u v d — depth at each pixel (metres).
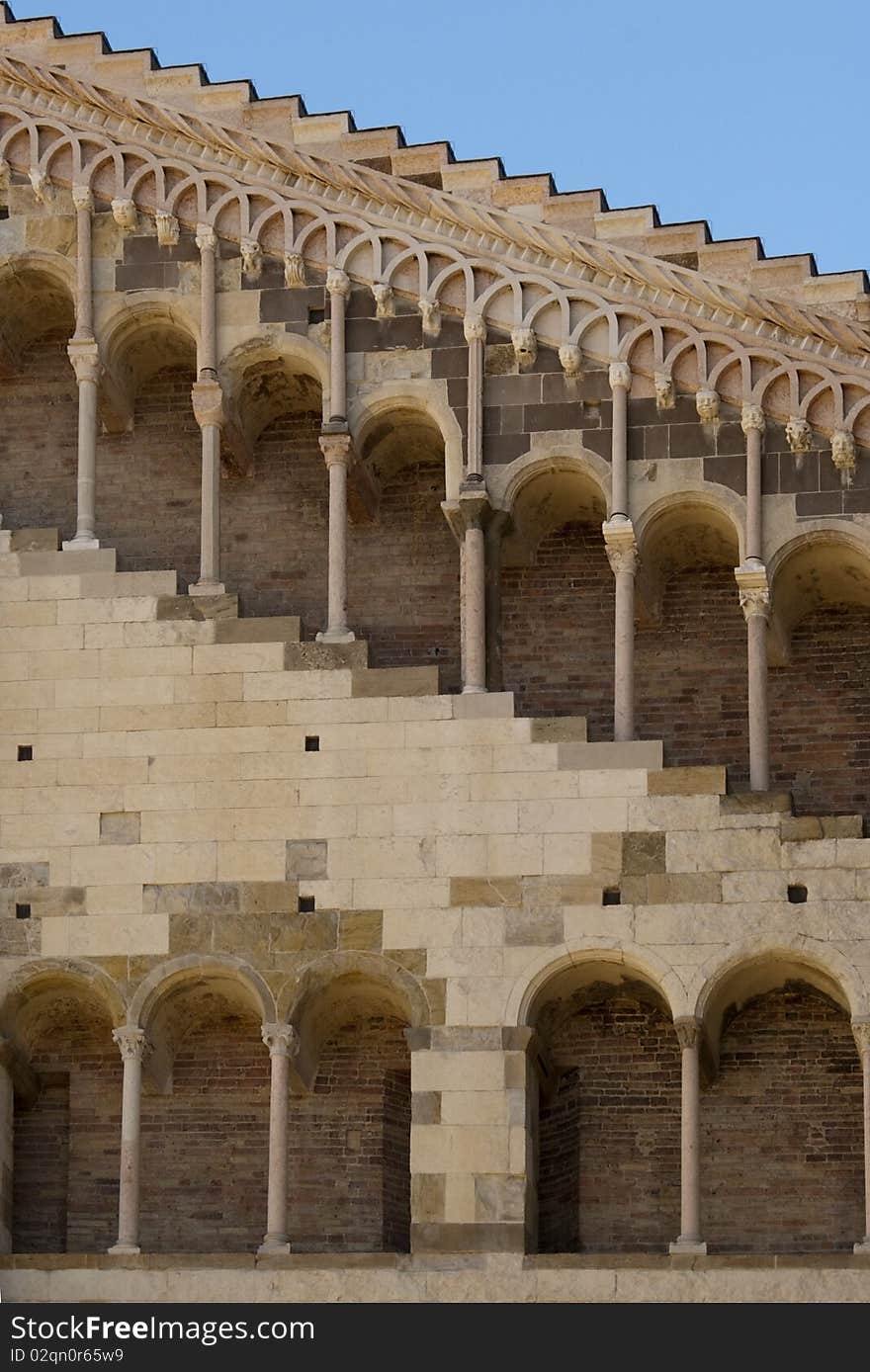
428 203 49.00
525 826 45.81
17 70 50.66
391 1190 47.19
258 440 50.69
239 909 46.06
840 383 47.38
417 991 45.28
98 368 49.28
